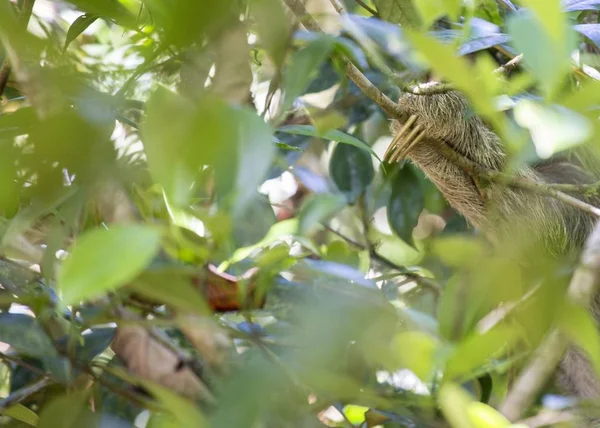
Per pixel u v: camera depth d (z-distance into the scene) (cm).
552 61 138
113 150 166
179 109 121
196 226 239
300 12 261
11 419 302
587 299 179
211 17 126
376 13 414
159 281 188
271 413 175
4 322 289
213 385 249
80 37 386
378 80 495
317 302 192
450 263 196
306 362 170
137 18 240
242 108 123
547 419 240
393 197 534
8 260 298
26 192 190
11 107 336
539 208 505
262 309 290
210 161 121
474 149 495
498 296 190
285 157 487
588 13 482
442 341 197
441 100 474
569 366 514
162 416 171
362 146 271
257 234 299
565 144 138
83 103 161
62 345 332
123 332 285
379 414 330
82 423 215
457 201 520
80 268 122
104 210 218
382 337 182
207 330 245
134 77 188
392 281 505
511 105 254
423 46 142
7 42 158
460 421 156
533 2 136
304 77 185
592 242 191
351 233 599
